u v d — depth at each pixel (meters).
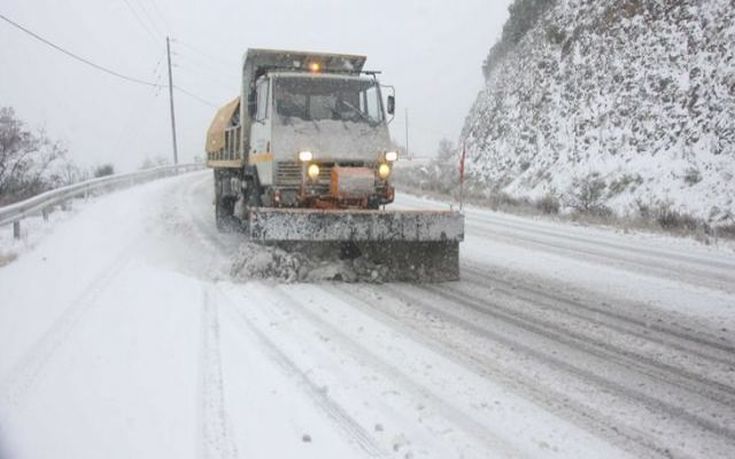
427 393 4.96
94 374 5.25
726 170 18.45
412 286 8.95
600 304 8.07
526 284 9.27
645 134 22.28
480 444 4.14
